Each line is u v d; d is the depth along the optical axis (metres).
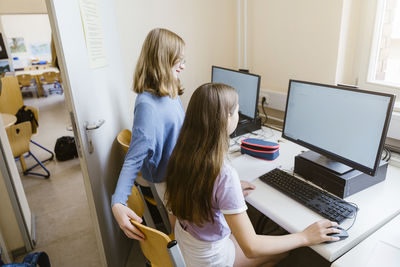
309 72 2.15
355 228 1.10
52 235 2.33
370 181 1.36
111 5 2.09
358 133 1.24
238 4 2.54
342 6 1.83
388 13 1.79
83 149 1.44
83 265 1.99
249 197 1.33
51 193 2.98
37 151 4.09
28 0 3.79
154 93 1.38
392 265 0.94
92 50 1.64
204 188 0.96
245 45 2.62
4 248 1.94
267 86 2.53
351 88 1.24
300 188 1.35
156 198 1.58
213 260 1.11
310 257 1.89
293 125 1.60
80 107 1.43
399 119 1.62
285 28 2.24
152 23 2.36
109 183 1.78
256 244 0.99
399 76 1.83
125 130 2.06
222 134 0.97
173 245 0.88
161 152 1.41
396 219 1.17
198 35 2.57
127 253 2.04
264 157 1.69
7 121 3.12
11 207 2.02
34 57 8.87
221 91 0.99
